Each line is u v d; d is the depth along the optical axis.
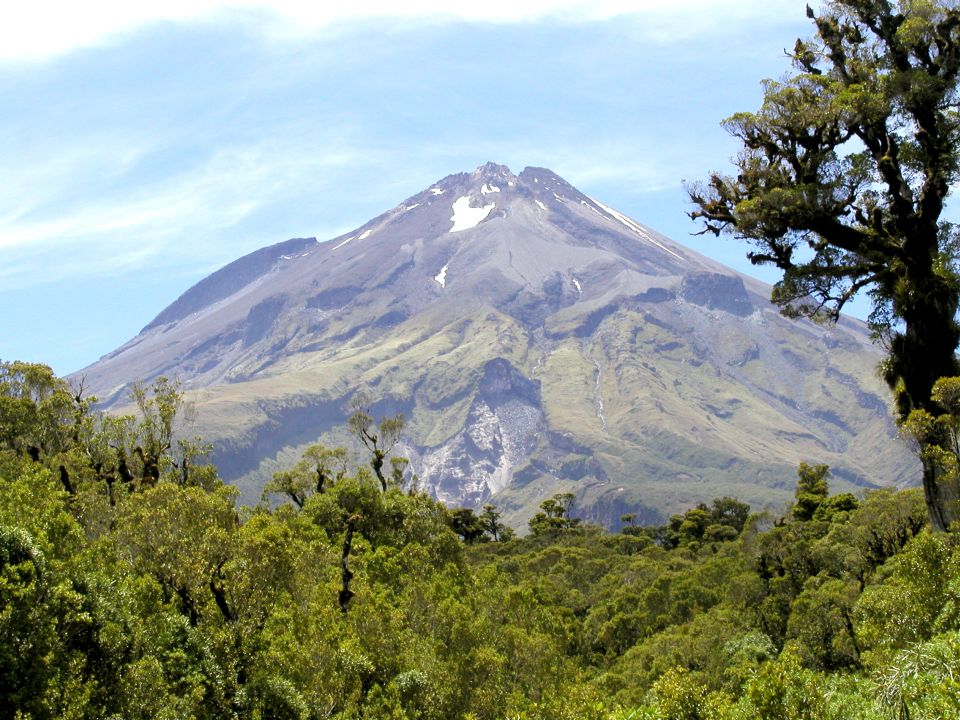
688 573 95.56
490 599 60.44
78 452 58.84
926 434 29.14
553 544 140.25
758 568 83.38
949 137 31.56
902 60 32.66
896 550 66.00
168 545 38.62
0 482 43.38
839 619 50.38
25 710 25.28
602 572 111.31
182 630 34.56
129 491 54.12
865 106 31.16
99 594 31.44
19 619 26.50
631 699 53.06
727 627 65.31
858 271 33.16
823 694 21.55
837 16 33.94
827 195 31.66
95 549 37.47
